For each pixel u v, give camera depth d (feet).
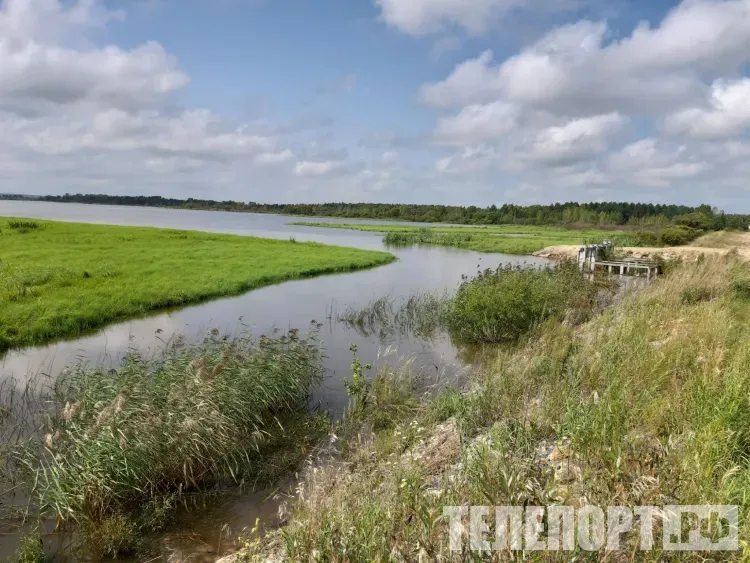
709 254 94.73
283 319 58.59
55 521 19.80
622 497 11.58
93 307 56.49
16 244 108.47
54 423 25.17
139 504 20.97
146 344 46.47
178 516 20.52
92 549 18.24
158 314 60.34
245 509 21.06
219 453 23.66
